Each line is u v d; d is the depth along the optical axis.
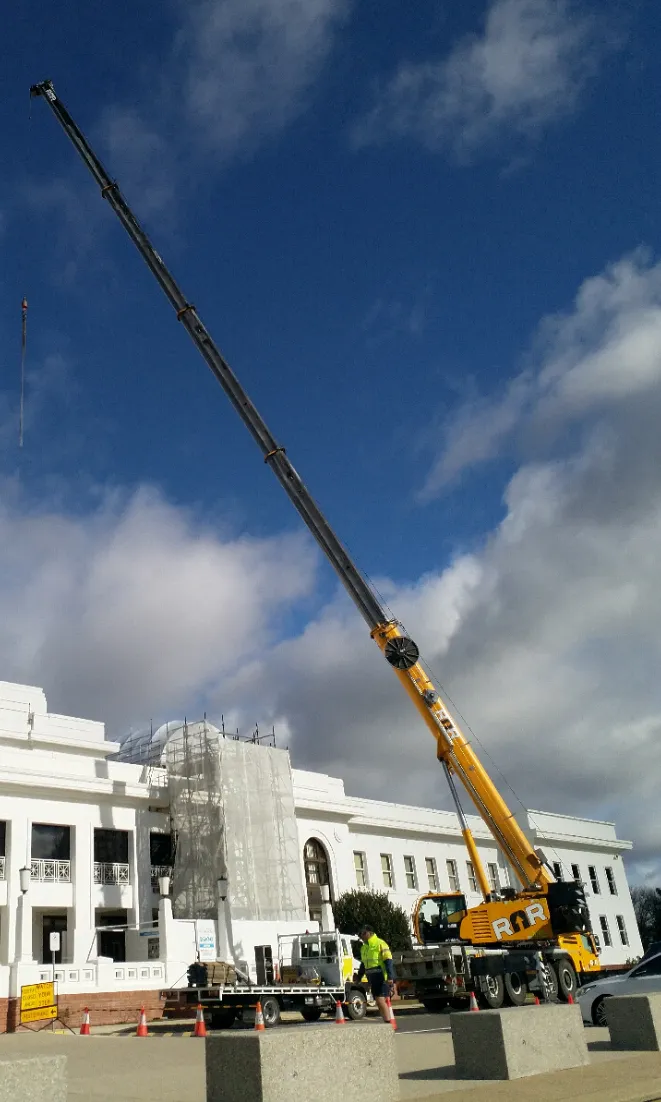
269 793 39.59
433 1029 19.33
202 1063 14.45
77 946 31.89
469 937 27.09
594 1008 17.61
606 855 62.88
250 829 37.78
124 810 35.62
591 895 59.81
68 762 35.16
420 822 50.91
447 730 28.62
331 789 46.47
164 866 36.62
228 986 25.30
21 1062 6.92
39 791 32.69
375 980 15.06
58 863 32.78
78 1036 22.44
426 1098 8.32
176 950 30.89
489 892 27.47
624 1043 11.40
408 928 41.44
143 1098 10.49
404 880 48.84
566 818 60.00
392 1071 8.27
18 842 31.53
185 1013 29.06
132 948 33.03
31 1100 6.85
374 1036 8.27
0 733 34.81
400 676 29.52
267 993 24.69
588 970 27.47
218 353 34.31
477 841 54.59
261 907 36.69
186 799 37.03
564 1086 8.70
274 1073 7.47
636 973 17.62
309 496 31.92
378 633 29.88
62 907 32.53
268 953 33.88
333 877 43.56
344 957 27.48
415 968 26.62
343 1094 7.84
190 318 35.06
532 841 56.28
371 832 48.00
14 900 30.53
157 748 41.38
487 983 25.27
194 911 35.16
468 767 28.22
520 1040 9.63
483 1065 9.62
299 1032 7.82
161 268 35.88
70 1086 11.93
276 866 38.28
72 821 33.56
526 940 26.47
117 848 35.16
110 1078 12.80
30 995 25.83
